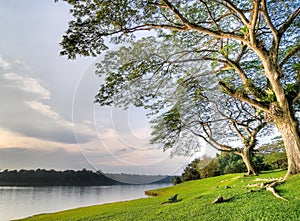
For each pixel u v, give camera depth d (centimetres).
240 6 1030
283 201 735
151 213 998
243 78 1066
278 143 2291
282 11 1091
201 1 914
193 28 838
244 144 1789
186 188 2267
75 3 629
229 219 685
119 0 640
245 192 1007
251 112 1652
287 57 993
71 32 645
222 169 2936
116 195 2136
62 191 3438
